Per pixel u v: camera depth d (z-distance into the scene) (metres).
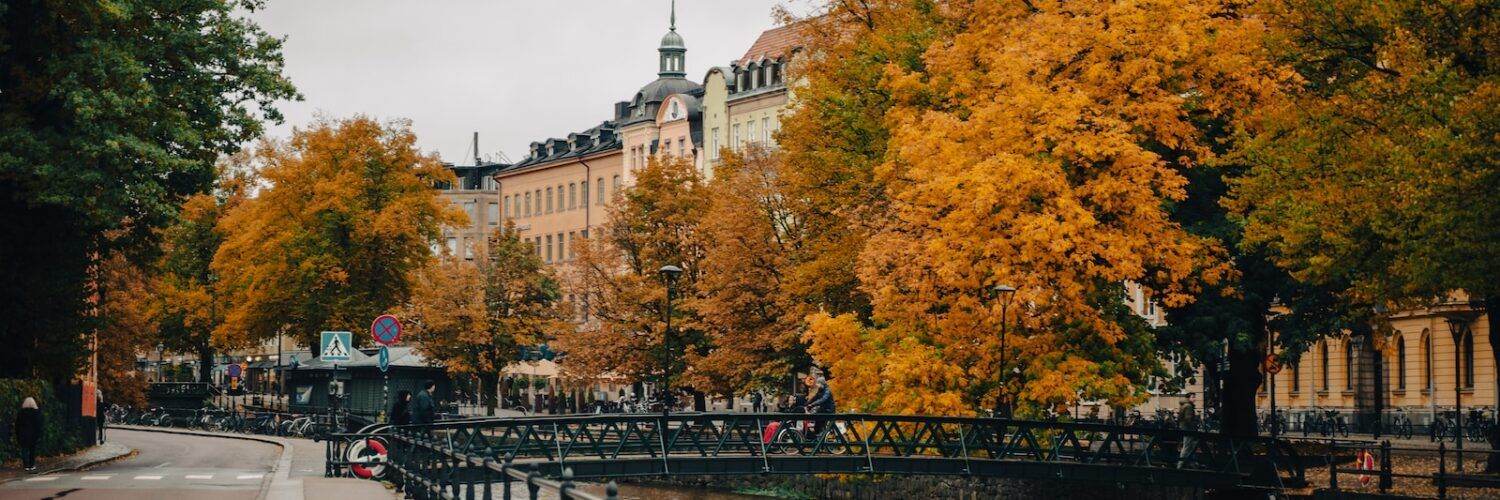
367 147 85.75
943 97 48.16
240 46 44.50
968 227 42.38
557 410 106.94
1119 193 42.47
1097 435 47.56
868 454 42.88
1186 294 43.12
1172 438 44.84
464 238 166.25
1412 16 36.72
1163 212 43.34
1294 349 46.94
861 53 54.47
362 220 84.12
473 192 166.12
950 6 52.41
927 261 43.16
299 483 35.72
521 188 155.50
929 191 43.38
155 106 41.28
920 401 44.09
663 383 75.06
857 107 54.25
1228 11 45.94
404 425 36.47
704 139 128.00
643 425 66.44
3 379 44.28
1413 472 44.09
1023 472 43.00
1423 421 73.81
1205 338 46.31
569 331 79.38
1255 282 46.69
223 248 85.94
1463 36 35.88
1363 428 74.62
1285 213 39.22
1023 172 41.69
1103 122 42.34
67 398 52.88
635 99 141.12
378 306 84.94
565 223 148.62
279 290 83.94
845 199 55.53
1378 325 47.31
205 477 39.53
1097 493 47.00
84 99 39.25
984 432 43.16
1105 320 44.59
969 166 42.97
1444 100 35.09
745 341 66.81
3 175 39.69
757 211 67.56
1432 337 74.25
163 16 43.34
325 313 83.56
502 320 90.94
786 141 58.06
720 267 67.44
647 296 74.88
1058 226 41.47
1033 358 43.97
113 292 87.38
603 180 143.75
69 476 39.81
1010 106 43.19
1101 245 41.94
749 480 58.56
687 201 77.62
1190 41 43.47
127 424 91.94
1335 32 39.56
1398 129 36.22
